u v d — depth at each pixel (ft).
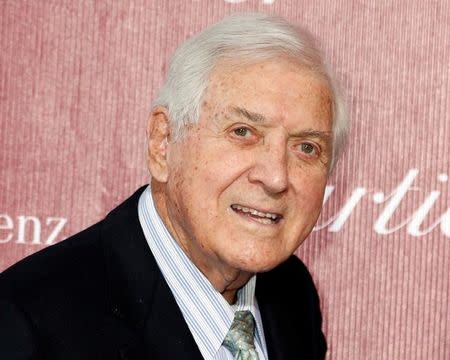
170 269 5.74
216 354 5.78
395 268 7.93
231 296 6.06
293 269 7.04
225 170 5.31
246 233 5.39
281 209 5.41
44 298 5.29
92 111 7.74
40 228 7.71
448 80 7.87
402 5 7.87
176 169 5.52
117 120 7.76
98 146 7.75
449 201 7.91
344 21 7.86
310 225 5.63
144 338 5.46
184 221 5.53
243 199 5.33
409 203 7.90
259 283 6.62
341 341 7.95
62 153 7.72
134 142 7.77
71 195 7.73
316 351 7.11
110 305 5.46
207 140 5.35
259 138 5.33
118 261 5.64
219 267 5.69
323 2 7.84
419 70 7.87
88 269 5.55
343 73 7.86
